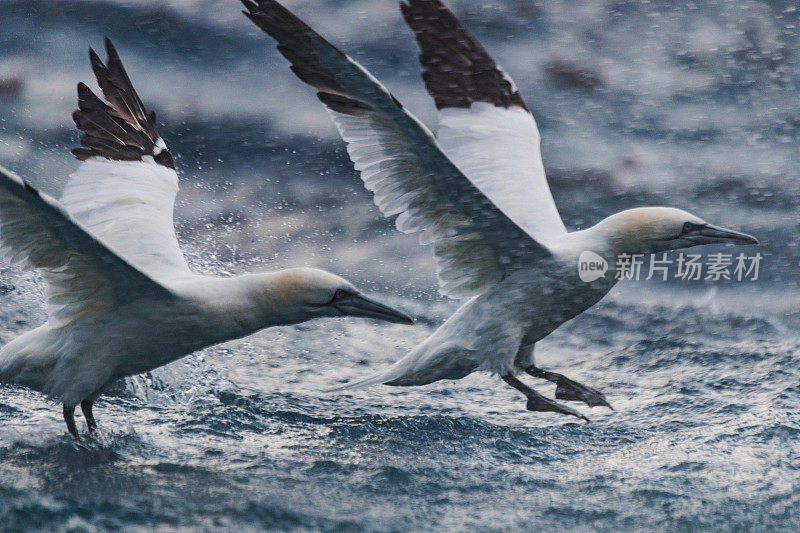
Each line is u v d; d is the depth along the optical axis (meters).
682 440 11.87
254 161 22.36
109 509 8.82
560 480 10.59
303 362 15.28
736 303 18.03
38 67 25.09
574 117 24.61
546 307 12.55
